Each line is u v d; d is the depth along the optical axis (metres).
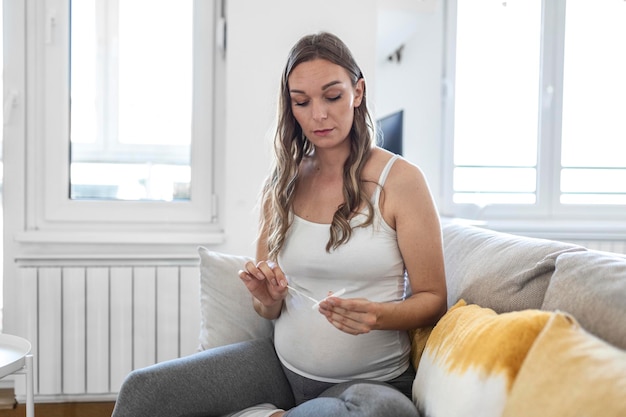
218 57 2.86
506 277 1.54
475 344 1.24
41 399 2.78
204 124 2.87
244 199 2.79
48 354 2.73
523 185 3.44
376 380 1.55
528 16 3.38
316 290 1.62
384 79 3.38
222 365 1.65
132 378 1.54
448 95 3.39
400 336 1.64
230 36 2.74
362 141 1.60
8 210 2.79
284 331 1.68
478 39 3.39
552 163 3.43
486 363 1.19
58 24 2.78
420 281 1.57
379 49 3.25
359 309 1.44
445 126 3.40
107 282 2.74
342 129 1.55
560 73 3.40
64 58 2.79
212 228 2.90
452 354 1.30
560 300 1.31
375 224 1.55
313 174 1.69
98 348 2.75
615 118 3.44
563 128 3.44
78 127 2.85
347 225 1.54
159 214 2.88
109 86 2.85
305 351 1.62
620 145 3.45
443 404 1.25
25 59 2.78
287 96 1.67
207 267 1.97
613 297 1.20
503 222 3.35
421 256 1.55
